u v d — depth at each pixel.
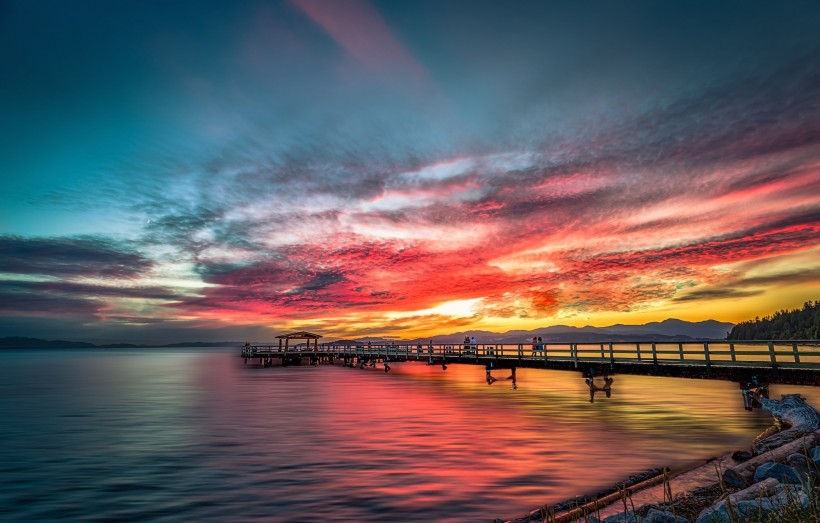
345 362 86.19
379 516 10.93
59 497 12.69
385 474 14.30
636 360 26.50
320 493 12.62
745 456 13.67
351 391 41.53
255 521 10.80
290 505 11.76
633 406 28.94
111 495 12.78
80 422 25.39
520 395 36.84
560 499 11.71
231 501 12.13
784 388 37.97
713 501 9.66
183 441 19.73
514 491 12.48
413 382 51.91
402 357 56.62
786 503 5.51
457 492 12.49
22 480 14.23
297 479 13.94
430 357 49.56
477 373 70.44
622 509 10.19
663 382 52.06
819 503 5.06
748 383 21.72
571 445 17.61
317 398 35.94
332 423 23.80
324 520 10.77
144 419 26.12
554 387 44.38
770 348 20.61
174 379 61.25
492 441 18.70
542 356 34.84
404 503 11.75
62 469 15.46
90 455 17.44
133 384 53.47
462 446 17.92
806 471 8.28
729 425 21.23
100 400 36.56
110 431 22.47
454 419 24.53
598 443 17.88
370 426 22.73
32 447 18.94
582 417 24.53
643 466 14.48
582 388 43.19
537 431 20.66
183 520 10.96
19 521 11.08
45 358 197.25
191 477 14.34
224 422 24.61
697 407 27.98
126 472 15.00
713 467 13.41
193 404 33.03
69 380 62.19
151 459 16.67
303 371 74.50
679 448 16.72
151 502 12.17
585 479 13.34
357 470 14.80
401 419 24.81
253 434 21.11
